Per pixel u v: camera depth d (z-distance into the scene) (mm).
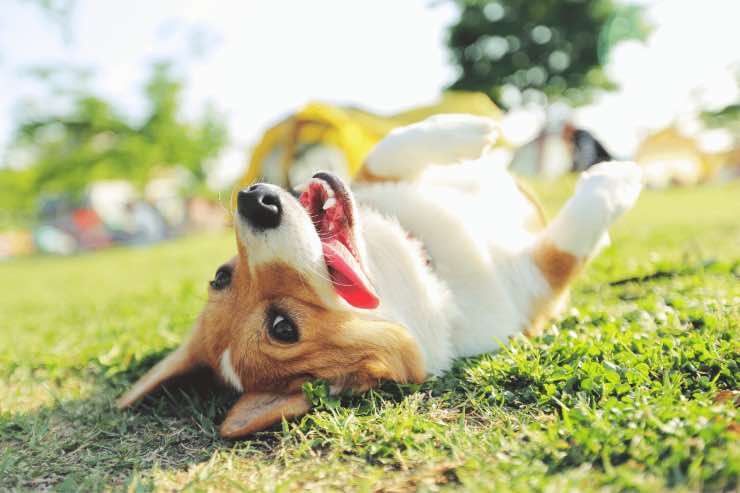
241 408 421
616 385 388
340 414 403
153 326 764
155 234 5066
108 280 1725
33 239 4980
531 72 4051
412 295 470
